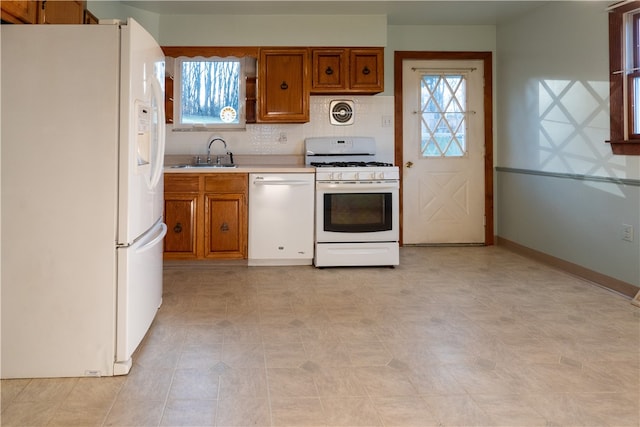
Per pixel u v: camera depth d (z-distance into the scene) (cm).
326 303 330
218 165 467
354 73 460
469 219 539
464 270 424
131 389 206
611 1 354
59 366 218
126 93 215
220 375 220
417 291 359
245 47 452
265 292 356
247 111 473
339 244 428
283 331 277
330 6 434
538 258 459
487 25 518
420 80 525
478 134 535
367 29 459
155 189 271
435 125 530
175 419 183
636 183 332
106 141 215
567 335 269
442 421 182
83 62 213
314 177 430
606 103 360
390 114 503
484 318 299
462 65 527
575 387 208
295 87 457
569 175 405
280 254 431
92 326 218
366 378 218
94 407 191
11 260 213
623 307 319
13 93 211
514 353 245
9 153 212
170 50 448
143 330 250
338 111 495
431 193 534
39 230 214
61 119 213
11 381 214
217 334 271
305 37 456
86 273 216
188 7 429
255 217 427
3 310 214
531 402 196
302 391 205
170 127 475
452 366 230
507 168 512
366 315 305
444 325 286
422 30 515
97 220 216
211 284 378
